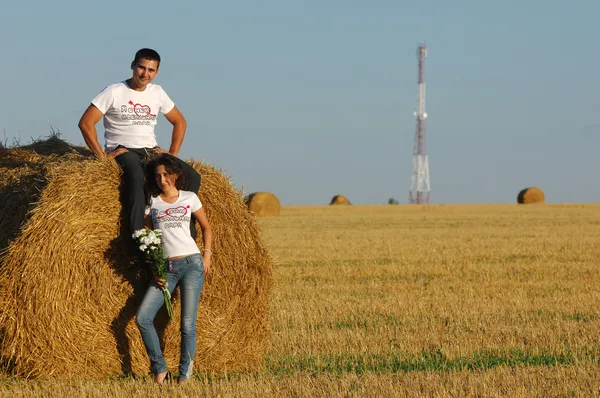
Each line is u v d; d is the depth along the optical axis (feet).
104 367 48.19
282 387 43.50
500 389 42.93
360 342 57.98
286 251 135.64
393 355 53.78
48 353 46.55
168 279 46.29
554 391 42.45
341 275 101.91
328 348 56.24
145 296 46.42
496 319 68.39
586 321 67.41
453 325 65.26
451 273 104.06
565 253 129.59
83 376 47.55
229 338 51.37
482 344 57.21
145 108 50.31
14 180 49.80
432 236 174.29
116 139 50.16
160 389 43.80
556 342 57.21
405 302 77.92
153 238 45.16
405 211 346.33
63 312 46.70
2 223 48.70
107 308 48.14
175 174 46.78
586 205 393.29
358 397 41.37
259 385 43.91
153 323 49.98
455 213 318.65
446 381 44.70
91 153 55.77
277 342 58.23
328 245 148.66
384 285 92.12
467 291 86.94
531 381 44.42
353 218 278.05
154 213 46.57
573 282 94.53
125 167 47.91
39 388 44.14
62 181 47.14
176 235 46.26
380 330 62.75
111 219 48.01
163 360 46.80
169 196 46.96
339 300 79.36
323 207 399.24
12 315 45.93
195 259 46.42
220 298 51.19
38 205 46.65
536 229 198.08
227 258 51.24
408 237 171.22
